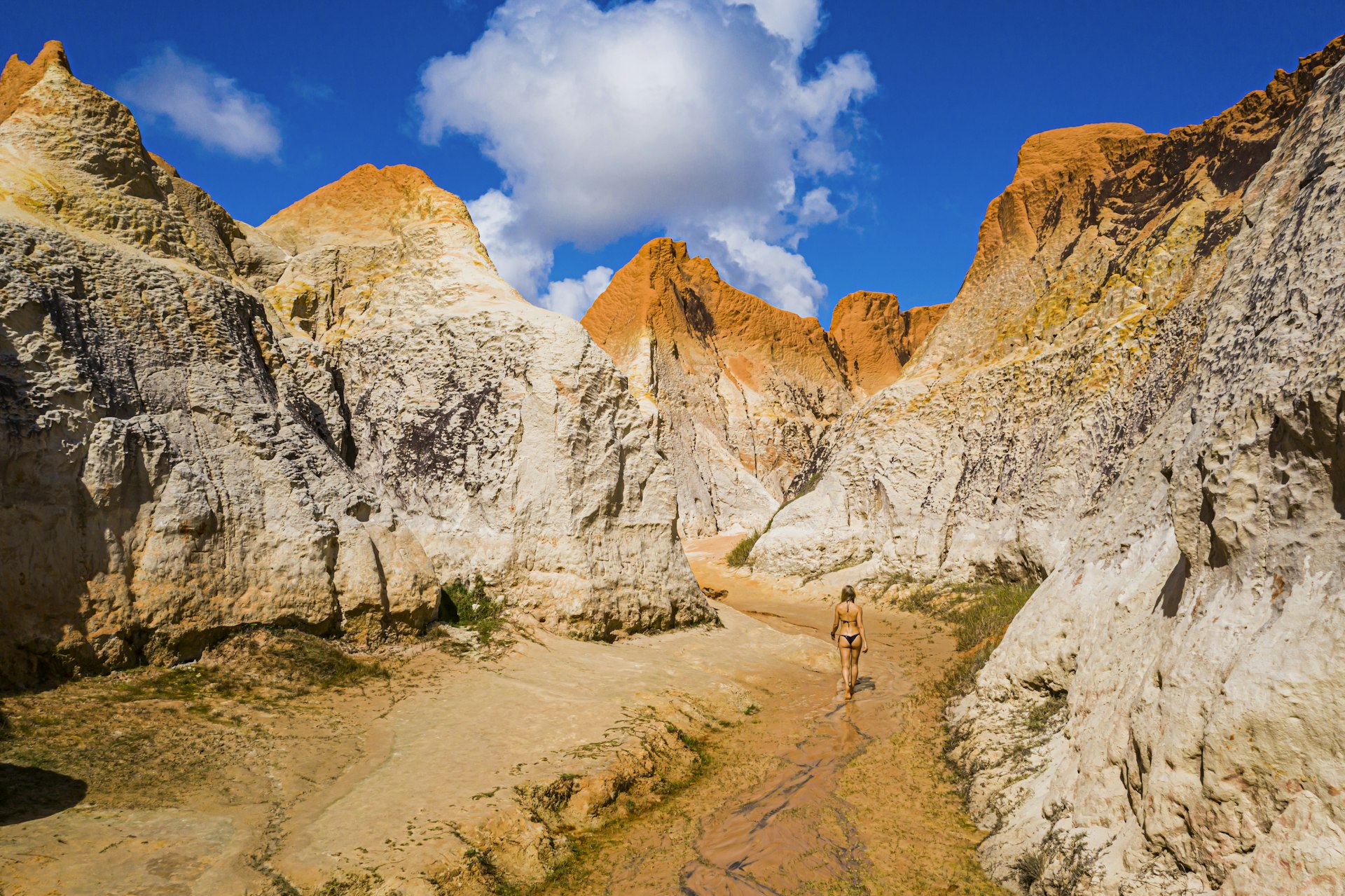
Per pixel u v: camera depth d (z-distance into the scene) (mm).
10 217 9047
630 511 13977
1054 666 7539
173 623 8359
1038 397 21875
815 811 6902
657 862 6012
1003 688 8055
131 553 8250
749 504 47469
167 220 11469
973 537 21109
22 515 7414
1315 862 3588
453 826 5746
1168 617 5672
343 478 11000
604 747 7508
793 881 5691
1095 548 8156
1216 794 4156
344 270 15906
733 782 7656
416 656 10344
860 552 24719
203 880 4695
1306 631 4082
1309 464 4445
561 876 5793
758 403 57594
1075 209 27797
